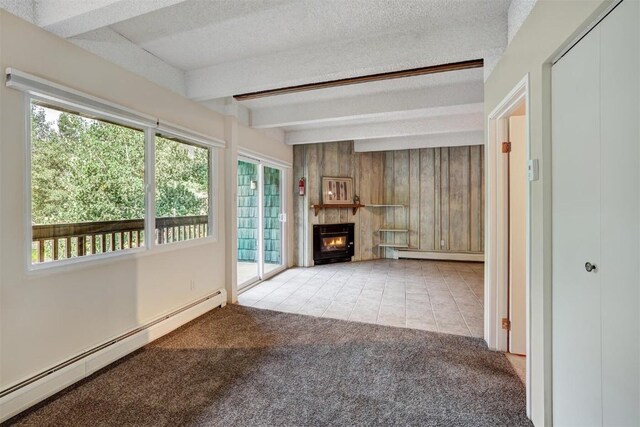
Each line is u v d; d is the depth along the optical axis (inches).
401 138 238.2
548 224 59.7
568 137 53.5
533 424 65.9
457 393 77.6
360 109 149.8
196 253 133.6
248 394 77.3
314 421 67.6
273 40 100.0
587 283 49.2
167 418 68.5
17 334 71.1
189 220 132.7
